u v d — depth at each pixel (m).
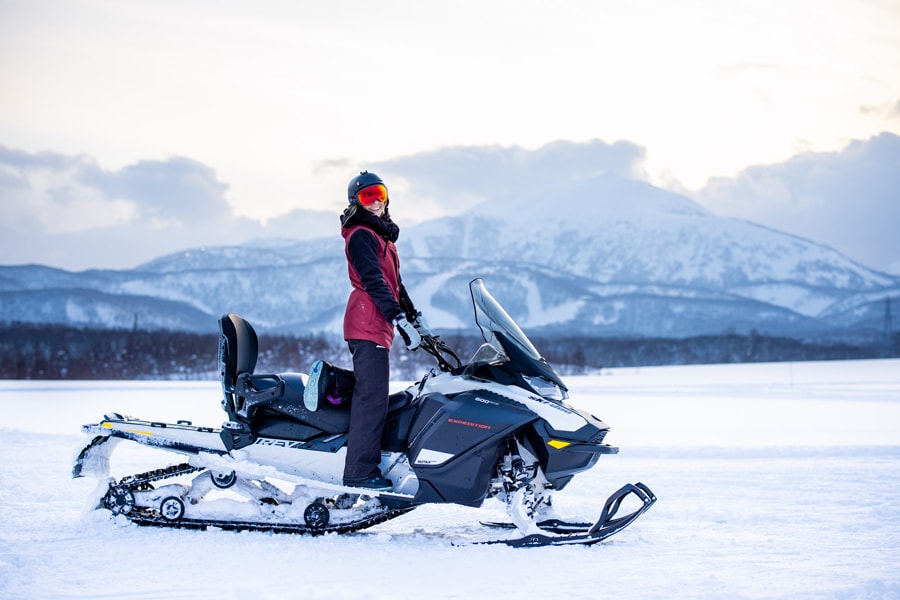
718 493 6.72
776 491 6.79
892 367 50.00
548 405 4.95
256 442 5.19
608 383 31.72
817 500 6.38
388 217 5.33
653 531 5.30
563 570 4.36
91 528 5.12
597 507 6.11
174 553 4.60
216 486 5.19
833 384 28.53
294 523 5.08
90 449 5.28
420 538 5.08
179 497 5.14
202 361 48.62
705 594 3.88
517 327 5.21
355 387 5.05
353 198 5.22
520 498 4.97
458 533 5.26
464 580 4.18
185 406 17.14
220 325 5.28
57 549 4.66
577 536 4.89
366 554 4.66
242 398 5.22
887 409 16.48
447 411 4.98
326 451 5.12
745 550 4.79
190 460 5.20
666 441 10.63
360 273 5.00
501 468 5.06
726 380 33.91
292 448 5.15
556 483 5.06
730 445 9.57
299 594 3.83
